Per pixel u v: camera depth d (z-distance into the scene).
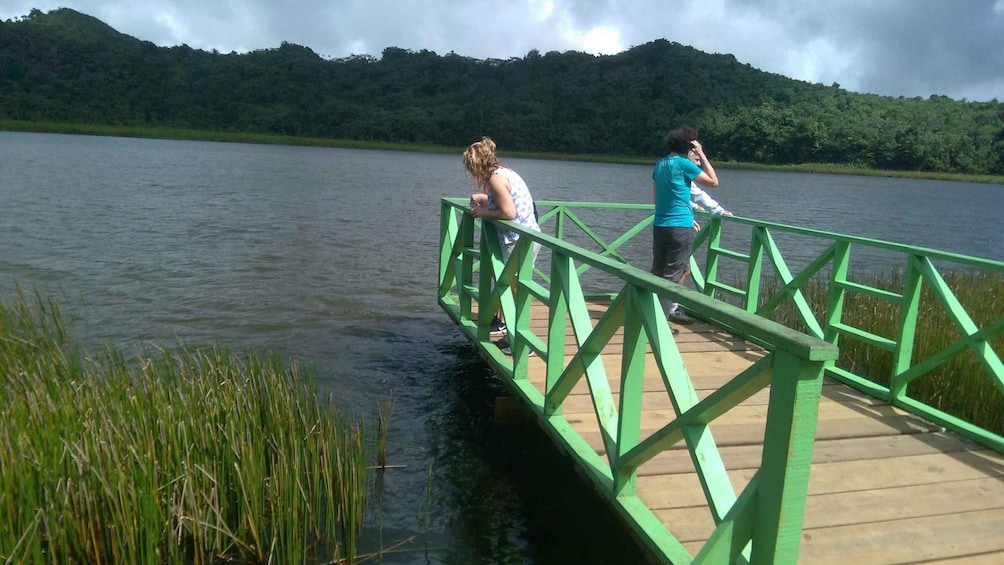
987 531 3.36
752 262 6.46
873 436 4.41
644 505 3.33
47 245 13.59
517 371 4.91
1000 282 10.40
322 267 12.86
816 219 28.61
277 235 16.28
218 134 91.62
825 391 5.20
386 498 4.72
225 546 3.92
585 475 3.91
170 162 42.81
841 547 3.20
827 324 5.59
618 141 95.50
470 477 5.05
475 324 6.35
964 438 4.39
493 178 5.28
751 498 2.24
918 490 3.74
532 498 4.78
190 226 16.92
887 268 15.58
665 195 6.34
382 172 45.12
